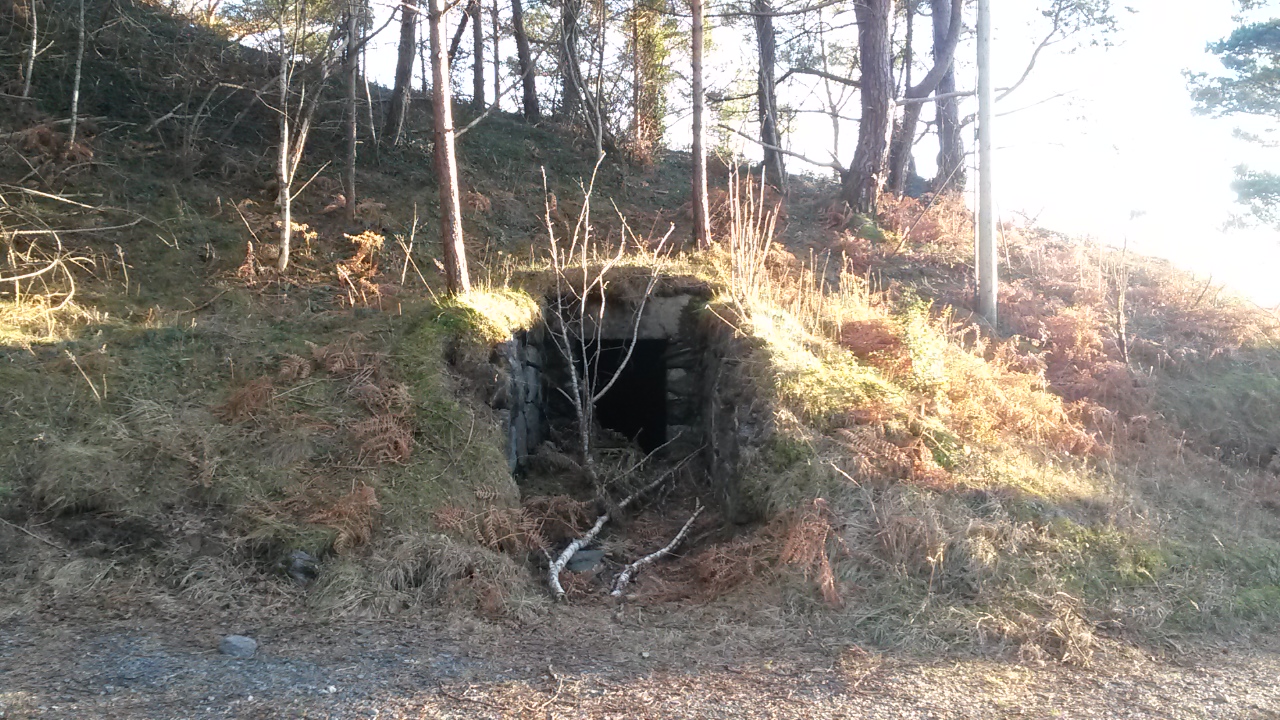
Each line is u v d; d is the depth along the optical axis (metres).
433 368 7.98
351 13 12.05
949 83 19.86
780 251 11.93
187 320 8.82
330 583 5.88
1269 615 6.04
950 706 4.52
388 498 6.69
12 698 4.06
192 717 4.04
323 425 7.34
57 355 7.61
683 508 8.84
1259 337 11.73
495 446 7.56
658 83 19.59
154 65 14.44
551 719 4.20
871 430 7.43
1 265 9.03
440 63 8.99
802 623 5.70
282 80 10.68
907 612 5.74
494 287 9.79
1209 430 9.88
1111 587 6.17
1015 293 12.04
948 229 14.80
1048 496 7.12
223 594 5.70
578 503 8.02
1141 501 7.46
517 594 6.16
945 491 6.93
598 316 10.30
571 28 17.66
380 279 10.62
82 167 11.08
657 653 5.23
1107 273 12.77
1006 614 5.75
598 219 14.23
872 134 15.63
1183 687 4.87
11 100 11.76
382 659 4.93
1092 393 9.85
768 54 19.53
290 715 4.12
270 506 6.45
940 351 9.07
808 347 9.15
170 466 6.65
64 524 6.00
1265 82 20.03
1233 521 7.53
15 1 12.85
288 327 9.02
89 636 4.95
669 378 10.37
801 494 6.90
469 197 13.45
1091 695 4.73
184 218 10.88
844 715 4.35
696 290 10.44
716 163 18.88
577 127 18.89
